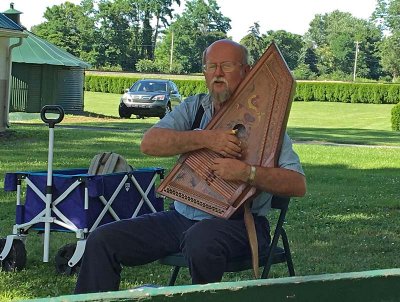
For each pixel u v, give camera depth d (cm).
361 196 1037
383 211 918
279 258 418
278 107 397
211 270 378
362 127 3244
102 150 1562
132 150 1588
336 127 3106
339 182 1206
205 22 10419
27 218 588
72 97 3188
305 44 11238
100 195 561
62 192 569
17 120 2570
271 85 401
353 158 1634
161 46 10350
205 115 429
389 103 6009
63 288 539
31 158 1370
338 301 189
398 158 1664
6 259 588
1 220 773
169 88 3055
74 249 576
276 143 394
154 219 408
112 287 392
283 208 412
